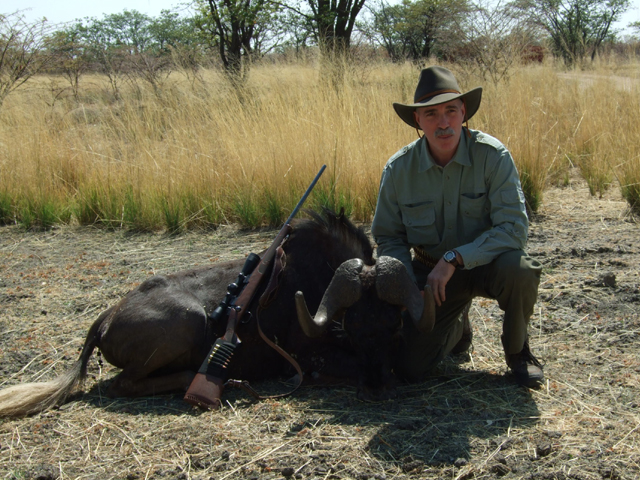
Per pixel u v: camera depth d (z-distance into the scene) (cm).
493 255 347
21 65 1480
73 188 915
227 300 382
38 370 421
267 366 394
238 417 339
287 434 317
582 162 912
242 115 918
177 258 673
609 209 753
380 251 396
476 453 292
